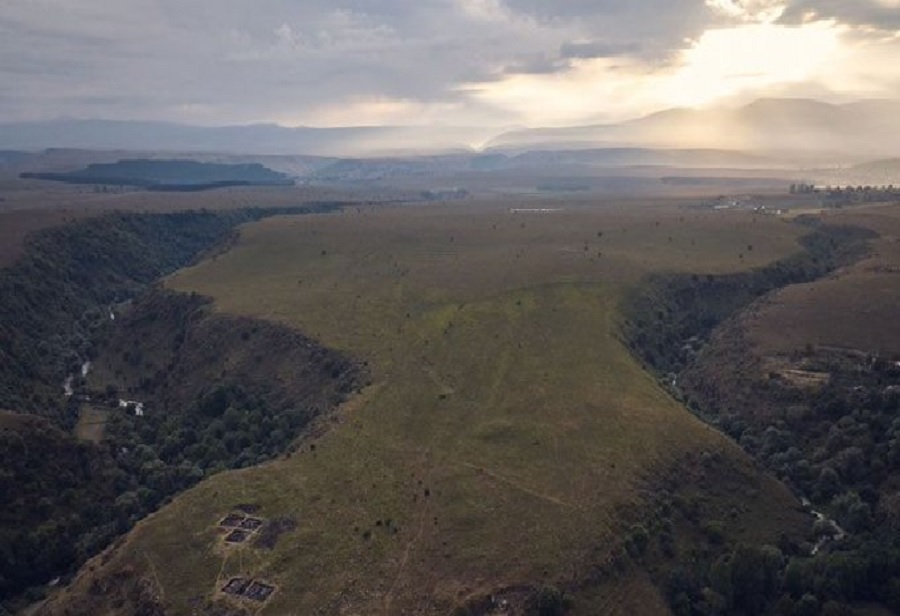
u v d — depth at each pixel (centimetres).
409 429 17412
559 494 14962
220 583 12962
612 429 17138
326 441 17188
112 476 18588
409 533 13975
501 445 16588
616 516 14450
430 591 12612
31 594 15088
